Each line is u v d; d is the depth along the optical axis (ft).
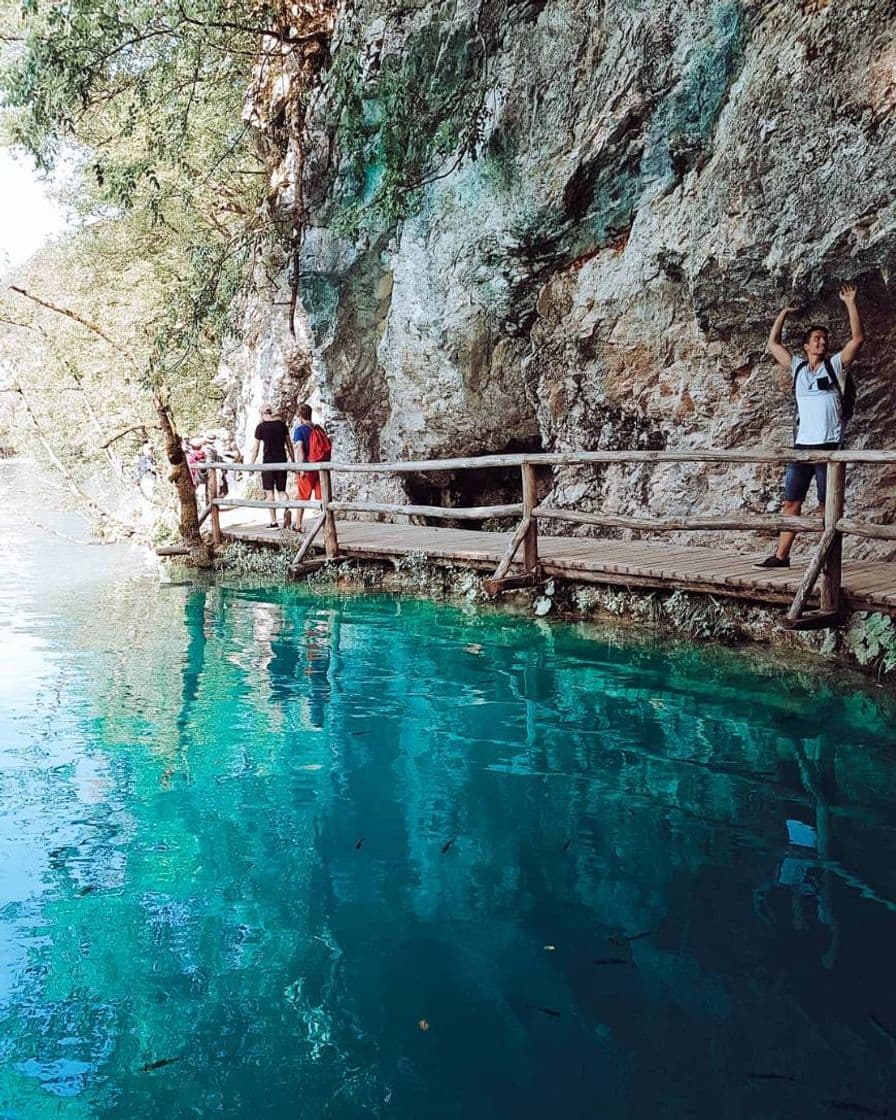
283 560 40.73
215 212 63.41
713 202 28.91
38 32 38.11
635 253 32.53
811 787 16.56
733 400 31.65
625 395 34.73
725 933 11.96
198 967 11.51
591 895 13.08
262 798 16.81
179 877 13.89
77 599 36.14
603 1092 9.12
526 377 38.47
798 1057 9.52
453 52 37.58
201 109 52.75
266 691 23.49
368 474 49.32
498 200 36.11
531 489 29.55
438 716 21.21
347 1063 9.70
